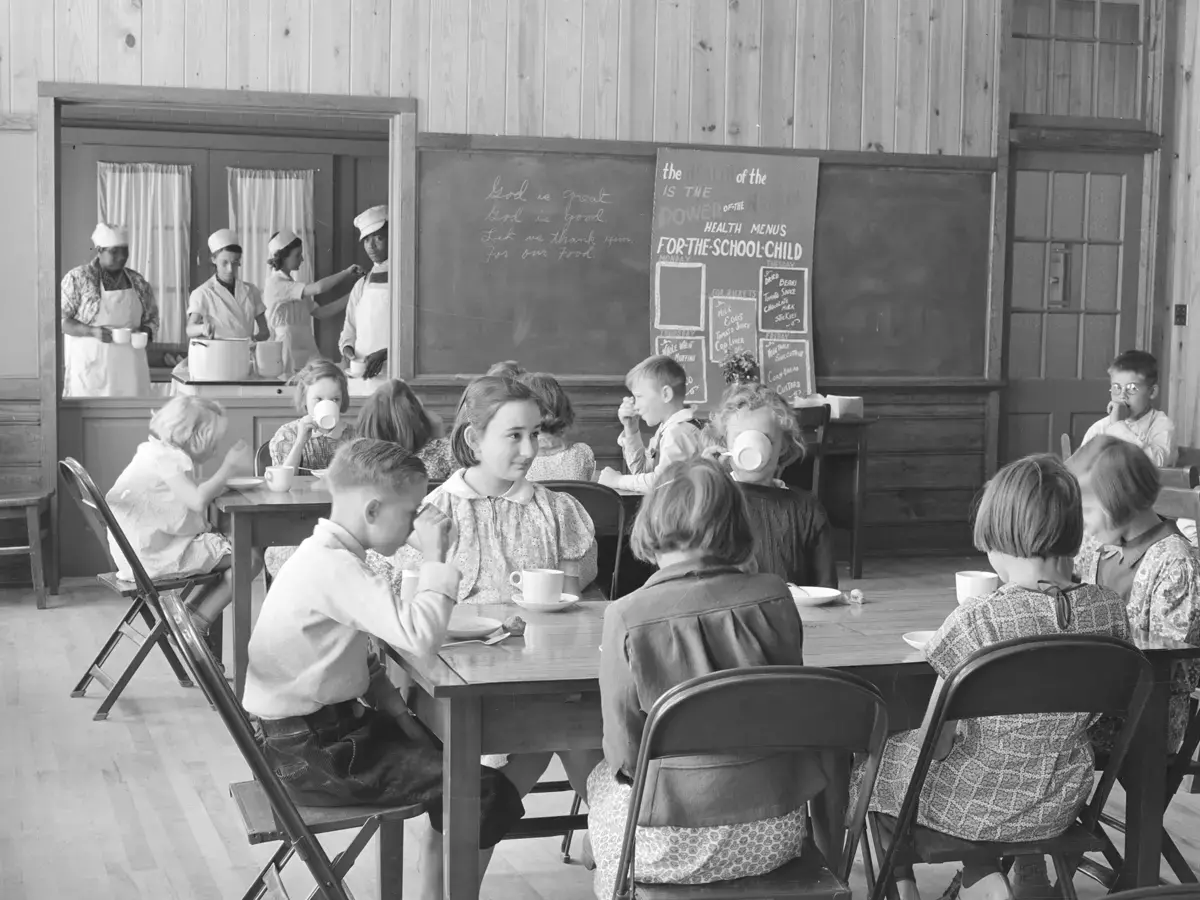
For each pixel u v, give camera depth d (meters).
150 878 2.91
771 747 1.85
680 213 6.82
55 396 6.14
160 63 6.17
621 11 6.69
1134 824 2.43
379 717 2.39
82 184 10.18
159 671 4.73
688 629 1.94
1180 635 2.52
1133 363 5.50
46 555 6.08
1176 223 7.50
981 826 2.18
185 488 4.34
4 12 5.98
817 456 6.45
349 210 10.69
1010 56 7.19
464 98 6.53
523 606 2.60
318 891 2.21
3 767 3.67
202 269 10.47
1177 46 7.43
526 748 2.15
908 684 2.29
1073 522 2.18
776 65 6.91
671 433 4.39
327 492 4.26
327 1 6.33
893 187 7.11
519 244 6.66
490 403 2.86
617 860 2.04
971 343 7.30
